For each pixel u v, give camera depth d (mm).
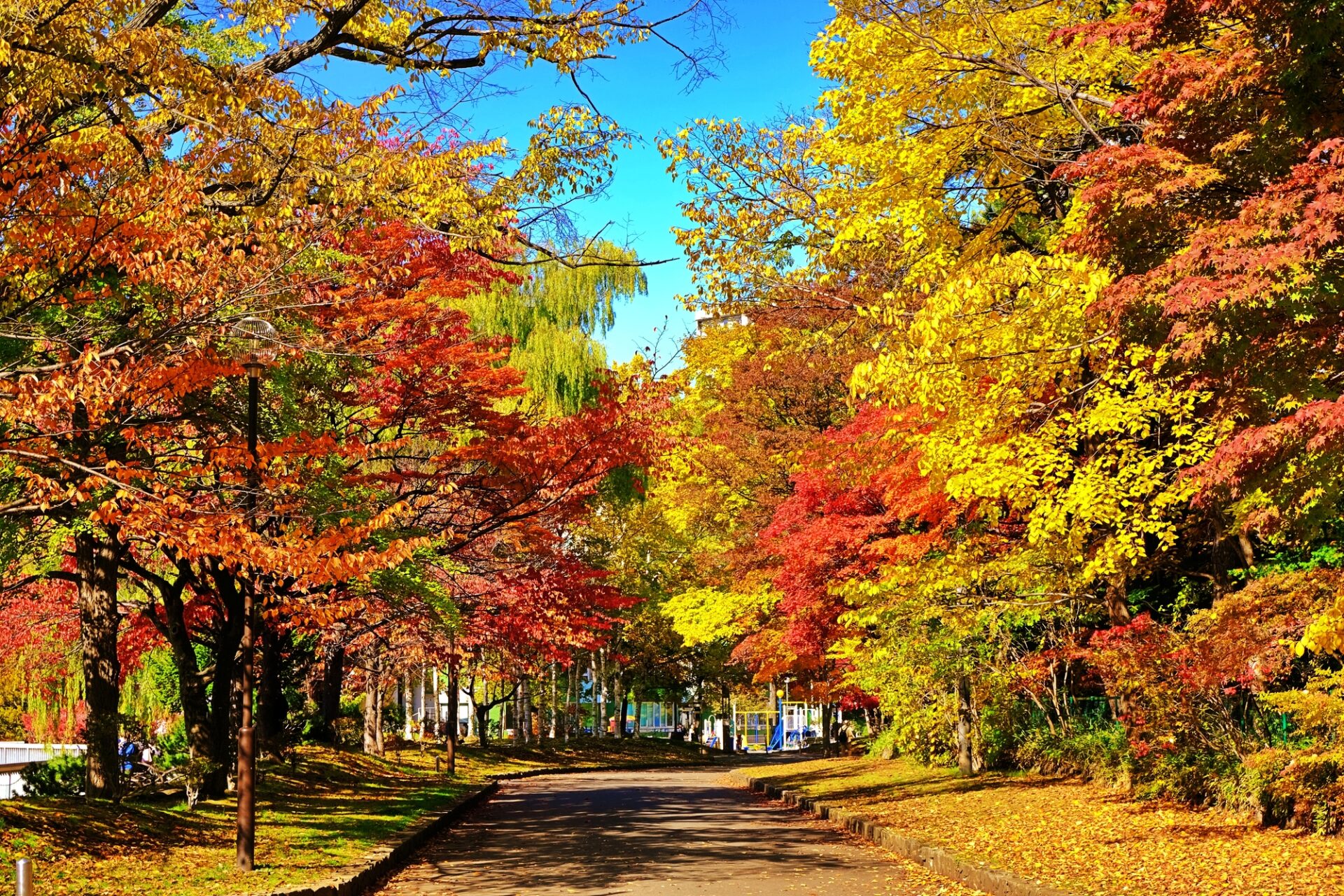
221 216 13195
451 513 19875
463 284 18359
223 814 17531
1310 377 9648
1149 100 10055
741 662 52844
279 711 26172
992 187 18109
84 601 16719
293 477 13734
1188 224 10070
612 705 72688
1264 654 12305
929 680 24047
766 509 33125
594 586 22844
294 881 11836
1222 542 15945
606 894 12180
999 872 11820
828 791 25328
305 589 17141
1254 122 9836
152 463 14203
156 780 20234
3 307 11484
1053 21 15594
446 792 26016
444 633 23844
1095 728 21484
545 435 19578
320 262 13742
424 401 18859
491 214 13977
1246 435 8531
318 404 17656
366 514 16531
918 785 23656
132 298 12484
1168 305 8805
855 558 25172
